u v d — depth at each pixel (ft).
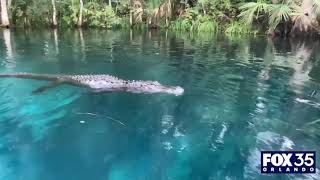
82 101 27.35
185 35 75.72
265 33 79.15
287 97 29.43
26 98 27.73
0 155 19.26
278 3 79.25
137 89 29.89
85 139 21.22
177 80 34.27
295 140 21.34
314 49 57.47
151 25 90.02
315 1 71.72
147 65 40.91
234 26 82.07
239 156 19.49
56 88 30.07
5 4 79.46
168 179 17.25
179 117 24.75
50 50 49.98
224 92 30.53
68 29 82.84
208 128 23.04
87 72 36.65
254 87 32.24
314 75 37.45
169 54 48.93
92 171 17.78
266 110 26.32
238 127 23.21
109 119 24.14
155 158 19.16
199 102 27.76
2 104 26.37
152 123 23.65
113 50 51.26
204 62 43.60
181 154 19.70
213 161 18.99
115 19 88.17
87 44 57.06
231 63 43.32
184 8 90.94
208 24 84.33
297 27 74.54
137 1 90.74
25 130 22.27
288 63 44.09
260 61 45.21
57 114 24.84
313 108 26.76
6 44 55.21
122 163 18.66
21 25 83.76
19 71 36.29
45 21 85.97
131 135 21.86
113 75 35.60
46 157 19.12
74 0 87.51
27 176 17.31
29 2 84.53
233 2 87.30
